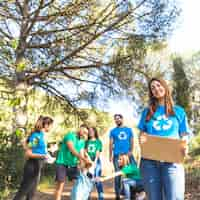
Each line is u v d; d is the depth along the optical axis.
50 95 12.82
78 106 13.07
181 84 21.42
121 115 8.96
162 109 4.55
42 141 7.16
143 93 11.67
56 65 11.50
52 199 9.65
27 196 7.25
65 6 11.24
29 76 11.26
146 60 11.72
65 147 8.16
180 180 4.36
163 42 11.61
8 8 10.78
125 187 7.64
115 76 11.88
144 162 4.50
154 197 4.41
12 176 9.36
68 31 11.42
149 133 4.54
